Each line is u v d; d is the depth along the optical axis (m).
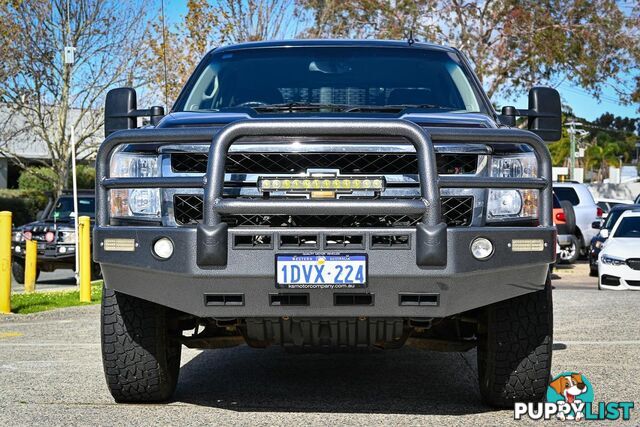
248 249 4.83
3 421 5.29
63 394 6.09
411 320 5.20
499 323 5.42
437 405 5.83
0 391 6.19
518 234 4.96
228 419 5.39
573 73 33.03
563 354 7.85
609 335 9.08
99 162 5.14
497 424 5.28
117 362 5.55
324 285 4.83
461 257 4.86
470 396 6.12
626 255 17.59
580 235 26.80
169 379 5.77
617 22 32.59
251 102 6.44
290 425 5.24
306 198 4.90
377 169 5.02
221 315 5.02
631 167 96.62
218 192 4.83
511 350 5.42
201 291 4.95
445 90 6.49
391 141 5.01
